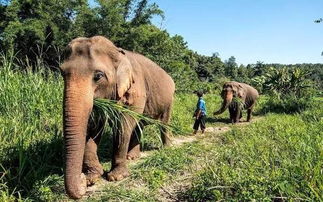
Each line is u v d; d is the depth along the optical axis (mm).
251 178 4707
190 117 13484
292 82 23172
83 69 4438
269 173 4914
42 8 23578
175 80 27094
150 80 7023
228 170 5336
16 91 7395
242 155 6418
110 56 4984
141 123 6750
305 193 4176
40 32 21359
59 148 6250
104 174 5961
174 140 9766
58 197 4953
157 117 7641
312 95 22344
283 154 5961
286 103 20109
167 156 6852
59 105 7883
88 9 24391
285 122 11352
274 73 24625
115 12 25000
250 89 16875
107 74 4723
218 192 4633
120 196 4980
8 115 7023
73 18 24969
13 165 5438
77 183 3951
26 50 21062
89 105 4293
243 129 10641
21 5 23344
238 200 4438
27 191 4828
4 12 23484
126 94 5664
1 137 6242
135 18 27094
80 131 4109
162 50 27156
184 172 6352
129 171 6086
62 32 23078
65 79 4406
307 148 5805
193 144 8438
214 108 19047
